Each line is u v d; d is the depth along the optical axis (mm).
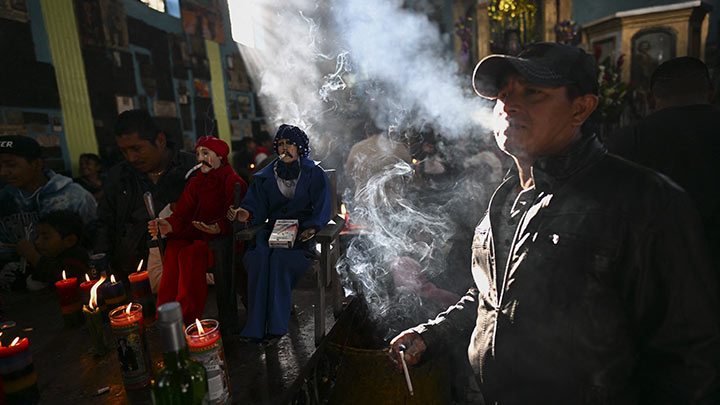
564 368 1089
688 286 943
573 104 1080
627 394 1068
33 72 5086
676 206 959
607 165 1070
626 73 9508
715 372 936
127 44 6828
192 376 1101
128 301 2289
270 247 1805
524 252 1151
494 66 1140
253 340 1756
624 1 11328
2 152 2781
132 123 2219
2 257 2887
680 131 1828
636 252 990
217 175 1961
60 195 2947
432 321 1620
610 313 1032
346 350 2016
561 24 10180
